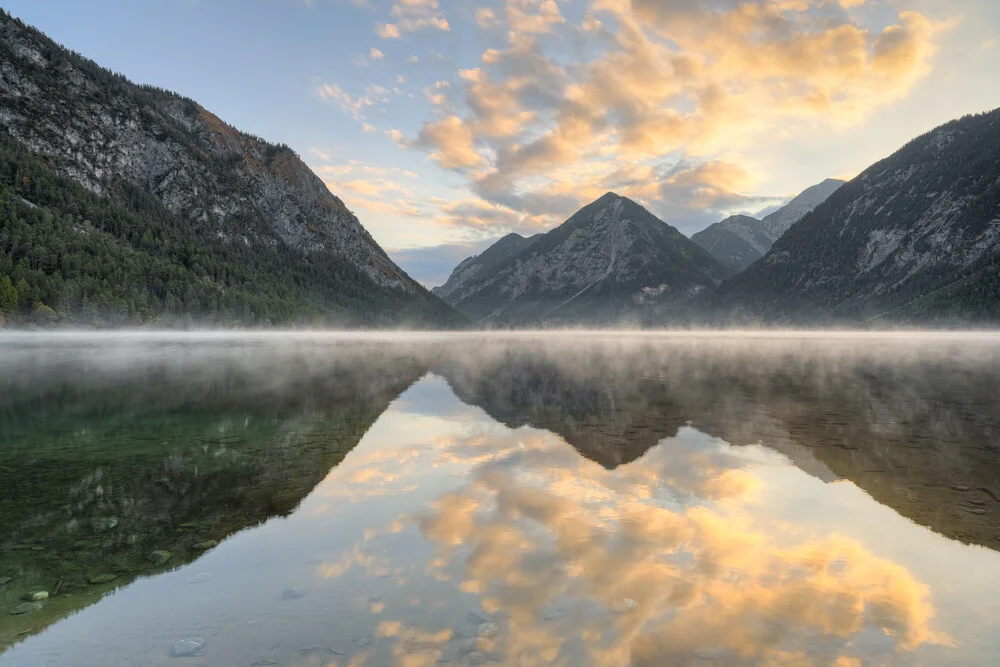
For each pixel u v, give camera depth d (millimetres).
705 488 9602
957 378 30281
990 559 6441
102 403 21078
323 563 6570
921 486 9570
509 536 7344
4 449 13367
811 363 44031
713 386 26625
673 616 5098
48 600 5766
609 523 7824
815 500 8836
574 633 4816
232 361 44156
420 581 5988
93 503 9234
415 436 14828
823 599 5445
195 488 10055
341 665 4355
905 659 4340
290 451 13109
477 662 4363
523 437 14578
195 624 5148
